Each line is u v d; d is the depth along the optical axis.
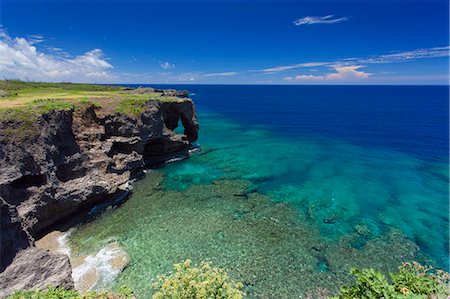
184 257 23.22
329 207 31.70
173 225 27.61
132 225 27.62
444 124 88.56
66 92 61.28
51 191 26.50
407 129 80.94
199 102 173.50
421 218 29.61
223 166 45.12
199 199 33.19
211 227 27.28
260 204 32.09
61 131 30.53
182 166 45.00
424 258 23.50
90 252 23.64
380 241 25.61
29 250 20.16
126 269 21.89
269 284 20.62
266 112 122.81
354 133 75.38
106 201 32.38
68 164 30.56
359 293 9.14
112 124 38.75
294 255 23.59
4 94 47.09
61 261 20.45
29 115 26.70
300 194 34.88
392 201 33.47
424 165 47.09
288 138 68.19
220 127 82.38
